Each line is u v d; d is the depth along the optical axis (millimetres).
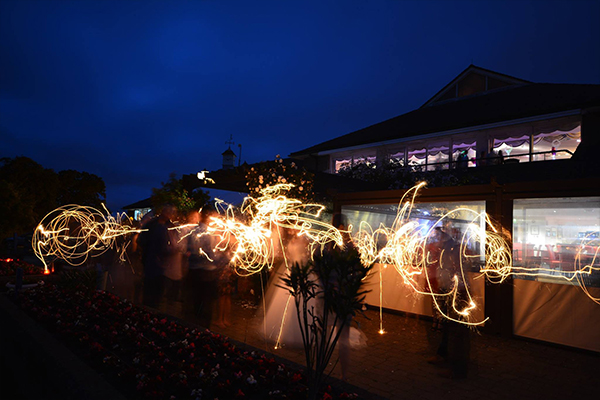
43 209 37125
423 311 7559
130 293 9086
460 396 4238
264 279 8133
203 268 6523
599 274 5777
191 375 3576
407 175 14445
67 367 3344
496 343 6293
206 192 11609
